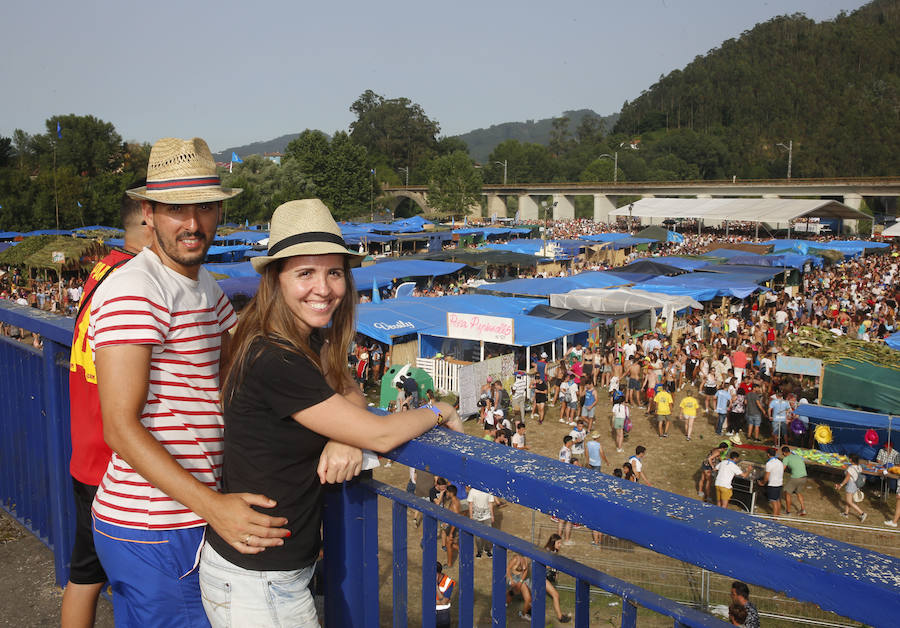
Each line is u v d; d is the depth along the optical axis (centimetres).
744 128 18212
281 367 164
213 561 180
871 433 1555
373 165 14462
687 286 3275
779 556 106
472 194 11381
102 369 177
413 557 587
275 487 169
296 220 177
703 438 1897
